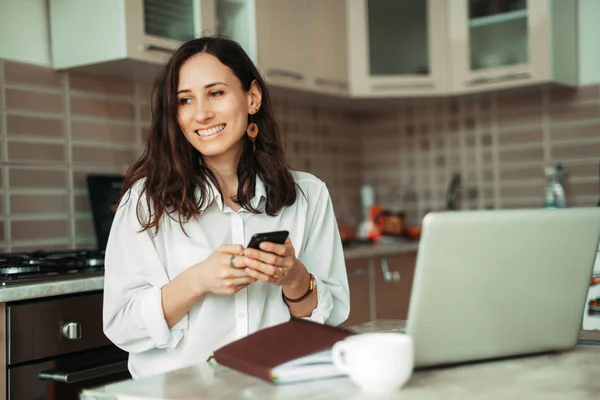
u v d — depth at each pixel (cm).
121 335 136
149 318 130
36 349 179
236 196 148
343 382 96
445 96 337
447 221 97
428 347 101
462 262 100
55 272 200
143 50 229
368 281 291
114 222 142
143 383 98
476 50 325
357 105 368
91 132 253
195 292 127
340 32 325
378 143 386
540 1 304
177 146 139
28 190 232
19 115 230
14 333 174
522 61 312
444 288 99
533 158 340
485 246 101
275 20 285
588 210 109
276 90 299
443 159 368
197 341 138
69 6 236
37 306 179
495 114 351
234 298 140
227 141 138
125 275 138
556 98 332
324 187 159
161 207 137
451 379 98
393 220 347
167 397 90
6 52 227
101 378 198
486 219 100
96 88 255
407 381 97
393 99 345
